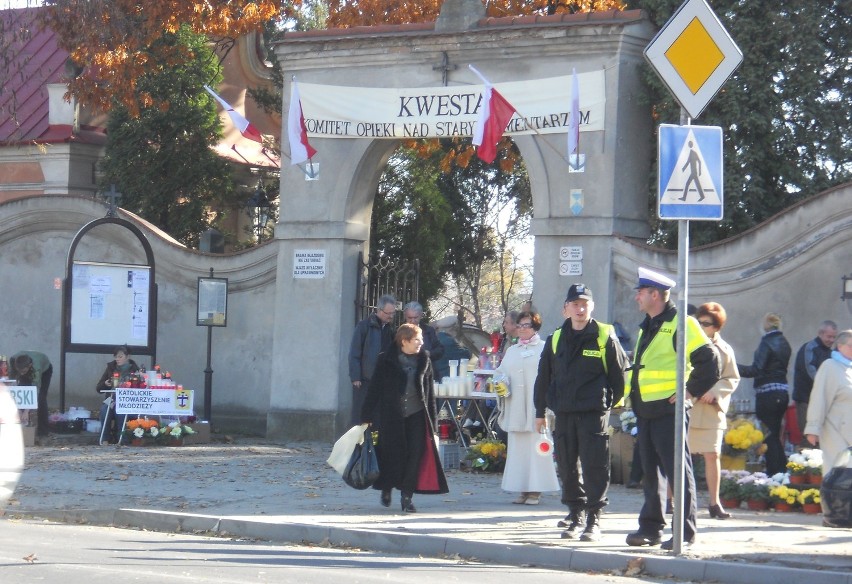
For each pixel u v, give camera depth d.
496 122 26.72
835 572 13.26
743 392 25.23
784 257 24.89
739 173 28.92
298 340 30.17
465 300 66.81
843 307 24.28
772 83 29.08
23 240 35.22
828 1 30.25
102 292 29.88
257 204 41.62
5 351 35.25
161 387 28.81
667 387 15.04
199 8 35.62
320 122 29.81
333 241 29.89
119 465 24.44
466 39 28.05
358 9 38.00
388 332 24.22
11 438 16.06
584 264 26.84
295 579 13.30
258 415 31.66
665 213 14.40
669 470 14.98
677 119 27.45
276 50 30.33
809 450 19.89
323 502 19.59
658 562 14.20
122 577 13.09
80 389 34.38
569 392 15.80
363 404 18.64
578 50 27.08
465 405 26.89
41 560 14.20
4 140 43.62
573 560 14.74
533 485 19.53
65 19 35.59
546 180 27.31
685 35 14.48
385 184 44.47
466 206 50.88
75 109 43.38
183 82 40.53
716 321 18.00
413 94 28.72
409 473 18.47
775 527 17.27
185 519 17.59
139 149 40.72
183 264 32.69
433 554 15.70
